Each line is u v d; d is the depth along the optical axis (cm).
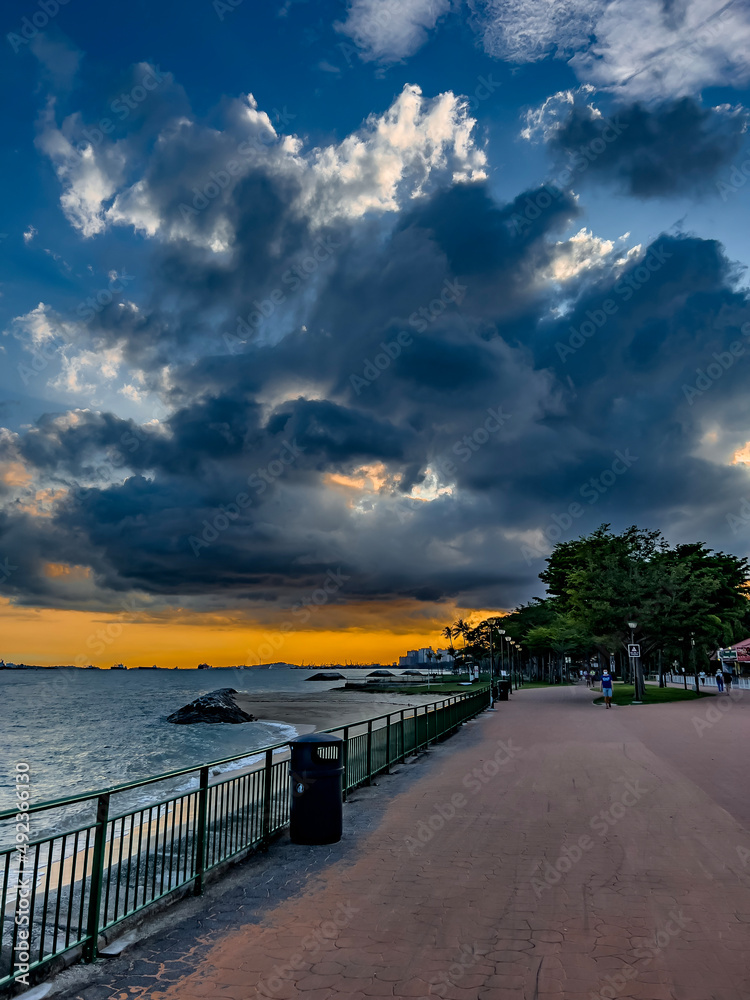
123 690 17888
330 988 473
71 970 507
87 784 2942
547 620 10481
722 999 452
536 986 472
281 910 628
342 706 9806
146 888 609
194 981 487
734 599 6856
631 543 4700
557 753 1702
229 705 7181
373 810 1067
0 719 7350
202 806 701
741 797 1124
